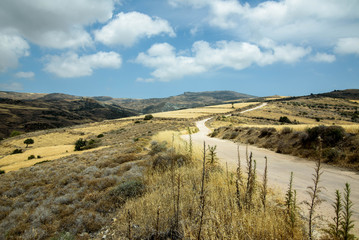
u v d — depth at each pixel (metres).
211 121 95.00
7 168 29.55
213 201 4.23
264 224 3.29
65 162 17.11
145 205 5.12
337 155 10.34
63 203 7.48
